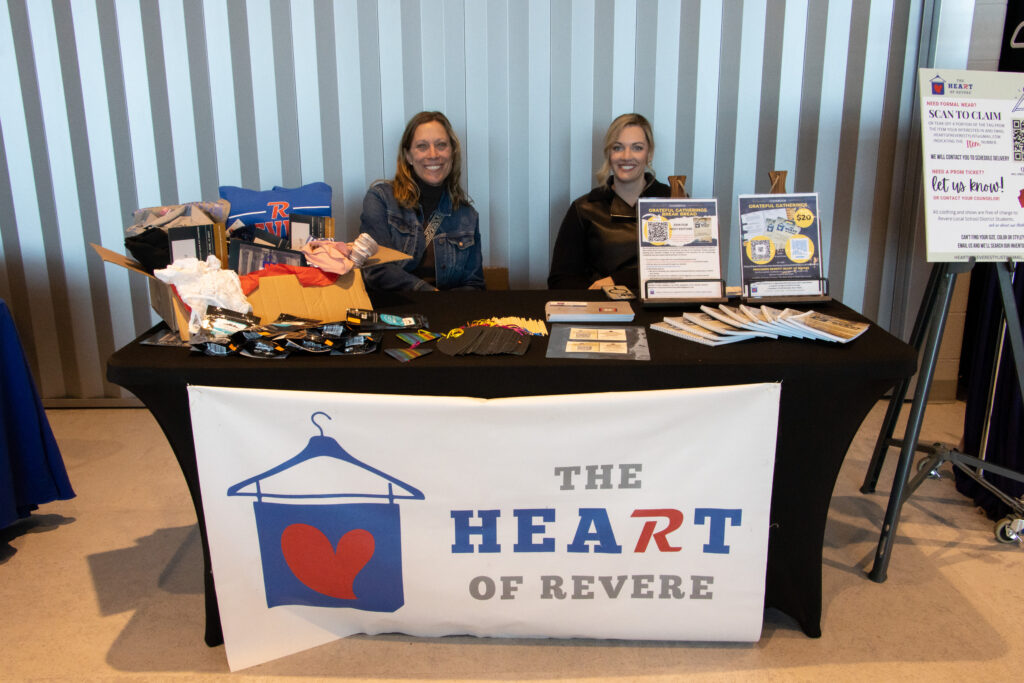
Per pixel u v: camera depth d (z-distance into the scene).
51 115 3.07
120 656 1.84
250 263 2.02
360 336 1.79
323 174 3.18
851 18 3.03
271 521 1.69
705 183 3.22
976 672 1.76
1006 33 2.98
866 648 1.85
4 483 2.23
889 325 3.38
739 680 1.74
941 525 2.45
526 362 1.70
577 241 2.99
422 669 1.78
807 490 1.78
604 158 2.94
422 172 2.84
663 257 2.19
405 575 1.74
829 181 3.20
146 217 2.19
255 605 1.75
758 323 1.86
